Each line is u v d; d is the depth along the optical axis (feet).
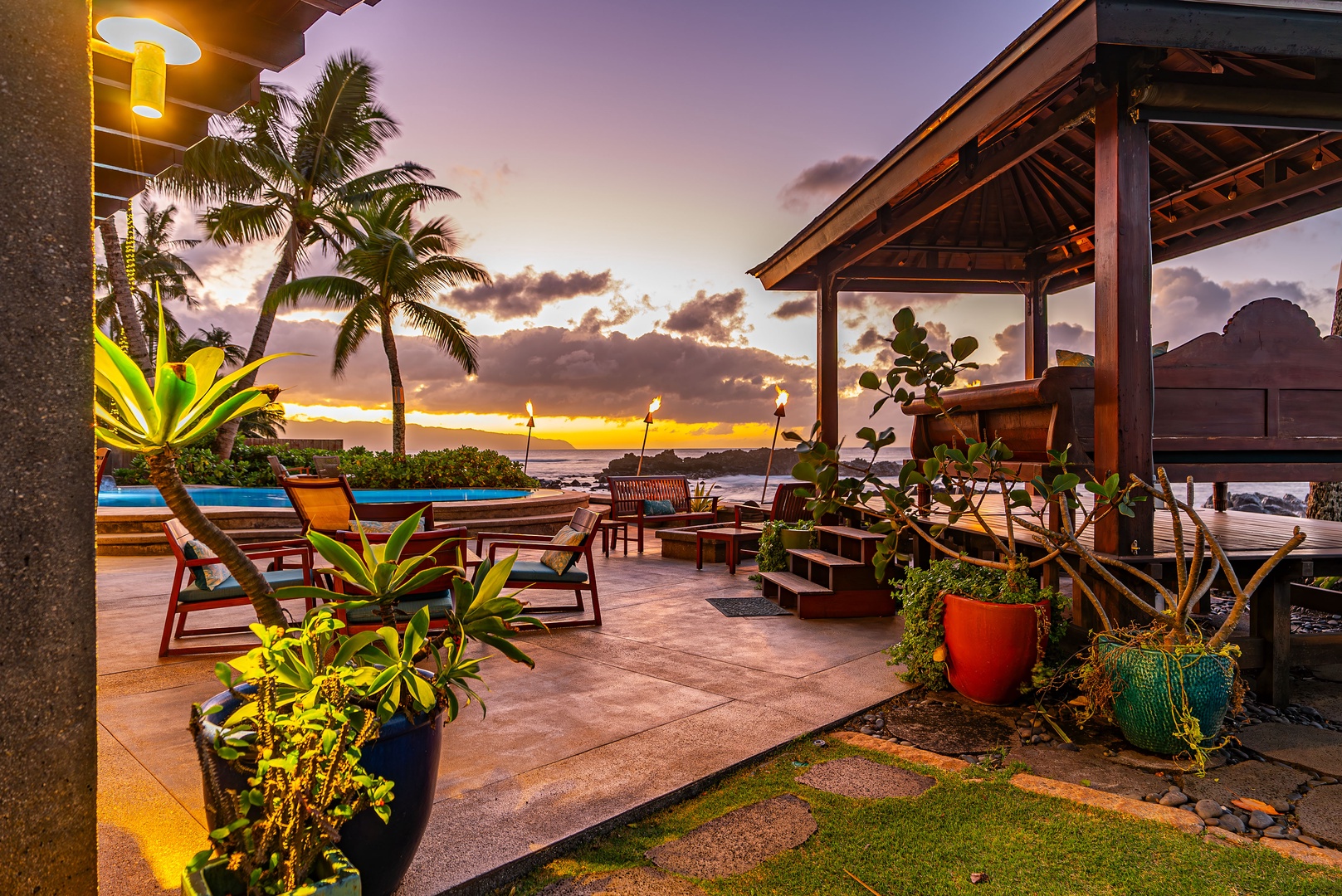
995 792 8.79
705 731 10.37
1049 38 12.85
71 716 4.50
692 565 26.76
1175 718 9.69
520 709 11.25
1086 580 13.44
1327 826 8.08
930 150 16.90
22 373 4.25
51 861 4.38
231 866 4.73
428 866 6.77
